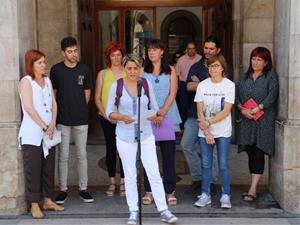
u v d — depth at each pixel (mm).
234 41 9102
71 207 5879
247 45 8898
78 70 5836
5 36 5453
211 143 5637
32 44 6168
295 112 5516
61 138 5875
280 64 5848
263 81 5844
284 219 5434
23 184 5605
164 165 5859
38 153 5414
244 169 7562
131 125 5141
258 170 6023
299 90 5473
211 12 10250
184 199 6121
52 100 5535
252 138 5910
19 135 5410
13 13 5438
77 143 6004
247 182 6871
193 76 6117
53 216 5582
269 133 5930
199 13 11789
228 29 9273
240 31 9039
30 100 5312
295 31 5418
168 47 11922
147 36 10719
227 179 5742
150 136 5238
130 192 5277
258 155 5996
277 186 5895
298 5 5387
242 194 6293
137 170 5035
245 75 5996
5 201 5566
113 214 5633
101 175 7312
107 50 6094
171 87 5711
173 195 5988
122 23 10664
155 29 10680
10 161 5508
